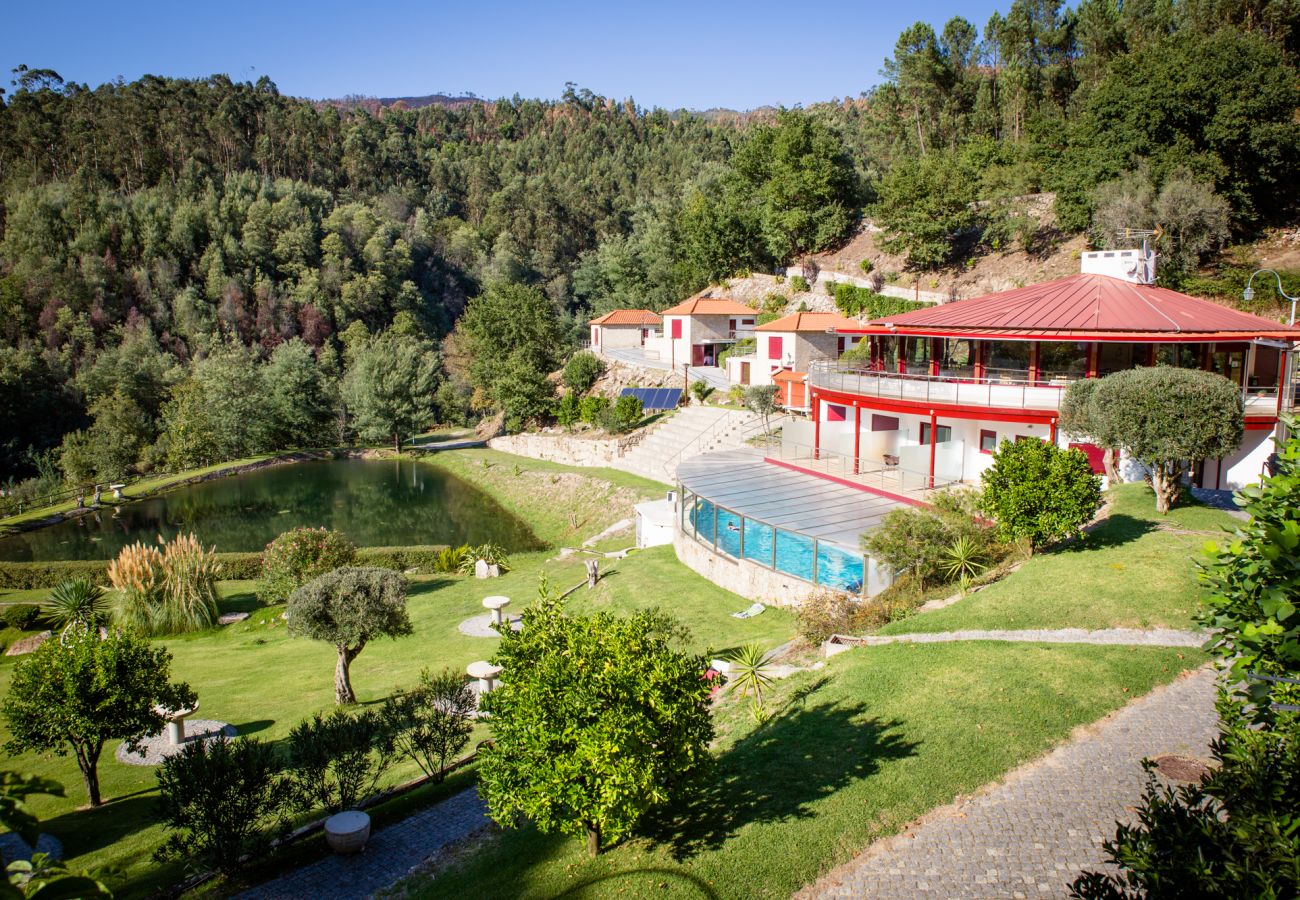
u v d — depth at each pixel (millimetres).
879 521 28703
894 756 14047
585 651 11484
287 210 128375
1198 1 77688
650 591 31828
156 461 77250
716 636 26031
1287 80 56531
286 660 29844
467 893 12117
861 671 17547
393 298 128750
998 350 35250
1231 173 57906
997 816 12141
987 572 23438
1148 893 5676
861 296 74250
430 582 41188
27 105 150875
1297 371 31219
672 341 79438
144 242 115250
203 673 28594
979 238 75188
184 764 14508
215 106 170875
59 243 110312
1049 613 19578
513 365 79375
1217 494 28203
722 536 31891
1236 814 5672
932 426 33781
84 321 99188
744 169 99312
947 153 84125
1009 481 22875
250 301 115875
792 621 26359
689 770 12211
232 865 14484
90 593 33438
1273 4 70938
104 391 86188
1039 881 10625
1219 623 8516
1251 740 6293
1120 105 62156
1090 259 37906
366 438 85938
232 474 76062
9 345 92250
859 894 10758
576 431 72250
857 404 37469
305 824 16828
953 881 10797
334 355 108125
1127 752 13594
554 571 40125
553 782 11047
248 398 82375
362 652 30188
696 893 11172
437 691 18281
